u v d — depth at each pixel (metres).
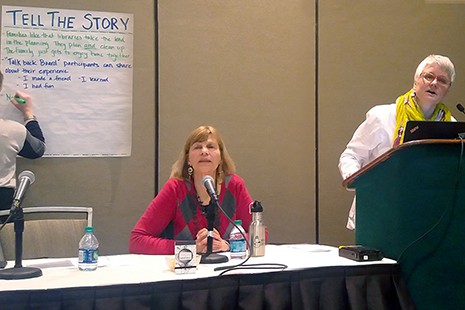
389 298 1.98
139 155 3.48
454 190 2.00
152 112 3.50
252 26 3.69
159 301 1.73
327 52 3.82
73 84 3.35
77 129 3.36
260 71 3.70
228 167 2.62
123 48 3.44
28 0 3.28
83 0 3.37
